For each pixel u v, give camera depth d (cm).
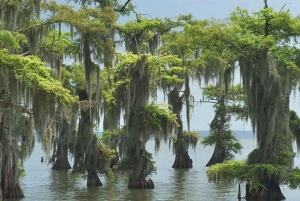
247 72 3684
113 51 3931
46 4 3531
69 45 4709
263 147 3675
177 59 4731
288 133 3691
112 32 5334
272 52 3672
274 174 3644
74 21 3550
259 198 3672
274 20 3712
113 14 3888
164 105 4575
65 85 4959
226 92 4247
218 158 7281
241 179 3591
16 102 2592
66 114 3556
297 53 3772
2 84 2517
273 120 3616
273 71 3538
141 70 4438
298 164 7256
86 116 4597
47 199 3906
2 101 2589
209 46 3781
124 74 4544
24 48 3997
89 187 4716
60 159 6925
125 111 4416
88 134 4606
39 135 2648
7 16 3027
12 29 3116
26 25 3491
